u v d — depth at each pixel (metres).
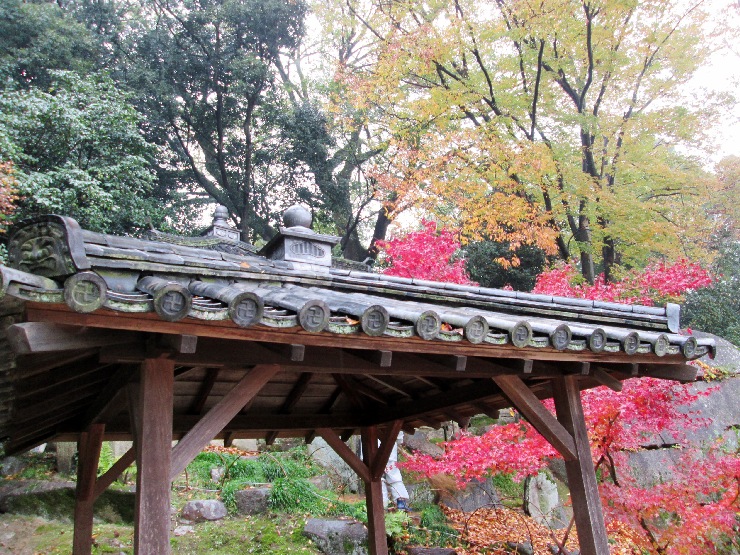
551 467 12.13
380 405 6.41
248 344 3.09
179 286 2.16
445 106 13.13
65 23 15.65
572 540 9.67
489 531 9.51
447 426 11.43
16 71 14.80
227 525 8.17
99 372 3.88
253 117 19.41
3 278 1.82
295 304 2.58
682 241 13.85
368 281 3.88
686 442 9.50
